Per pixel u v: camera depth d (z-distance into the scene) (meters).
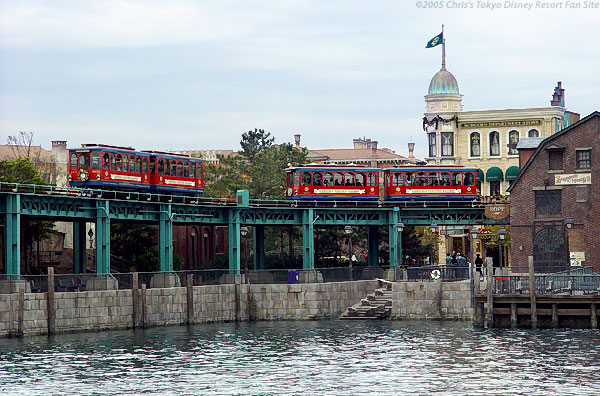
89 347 76.06
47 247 121.94
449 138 140.50
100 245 91.50
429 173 112.56
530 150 109.19
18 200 83.56
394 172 112.38
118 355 72.75
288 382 62.62
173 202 104.12
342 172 112.06
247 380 63.31
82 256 100.69
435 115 140.62
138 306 87.88
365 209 111.94
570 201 102.25
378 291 100.25
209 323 94.19
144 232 119.00
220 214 106.12
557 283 84.50
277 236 140.62
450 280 94.56
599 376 62.94
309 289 97.56
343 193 111.88
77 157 97.62
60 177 150.00
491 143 139.12
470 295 92.94
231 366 68.38
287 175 113.38
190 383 62.41
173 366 68.38
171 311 91.25
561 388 59.81
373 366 67.94
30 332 80.06
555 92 149.38
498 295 84.00
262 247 116.19
